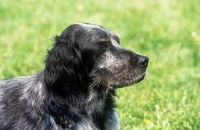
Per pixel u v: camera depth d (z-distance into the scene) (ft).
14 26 46.34
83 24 21.74
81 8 53.88
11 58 37.40
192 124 26.40
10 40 41.93
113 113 22.59
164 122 26.11
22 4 54.95
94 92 21.34
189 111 27.81
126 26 46.39
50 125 20.59
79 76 20.89
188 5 53.52
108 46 21.39
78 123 20.92
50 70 20.76
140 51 39.91
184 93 30.53
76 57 20.88
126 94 30.09
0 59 37.24
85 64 20.98
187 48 40.24
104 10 53.21
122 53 21.34
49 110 20.70
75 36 21.11
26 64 36.37
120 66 21.20
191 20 48.21
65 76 20.72
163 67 35.32
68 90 20.76
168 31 43.93
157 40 41.63
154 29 44.34
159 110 28.53
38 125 20.59
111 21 48.32
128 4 55.52
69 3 56.13
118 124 22.84
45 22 47.50
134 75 21.22
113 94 22.16
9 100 21.58
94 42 21.06
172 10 51.75
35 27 46.16
